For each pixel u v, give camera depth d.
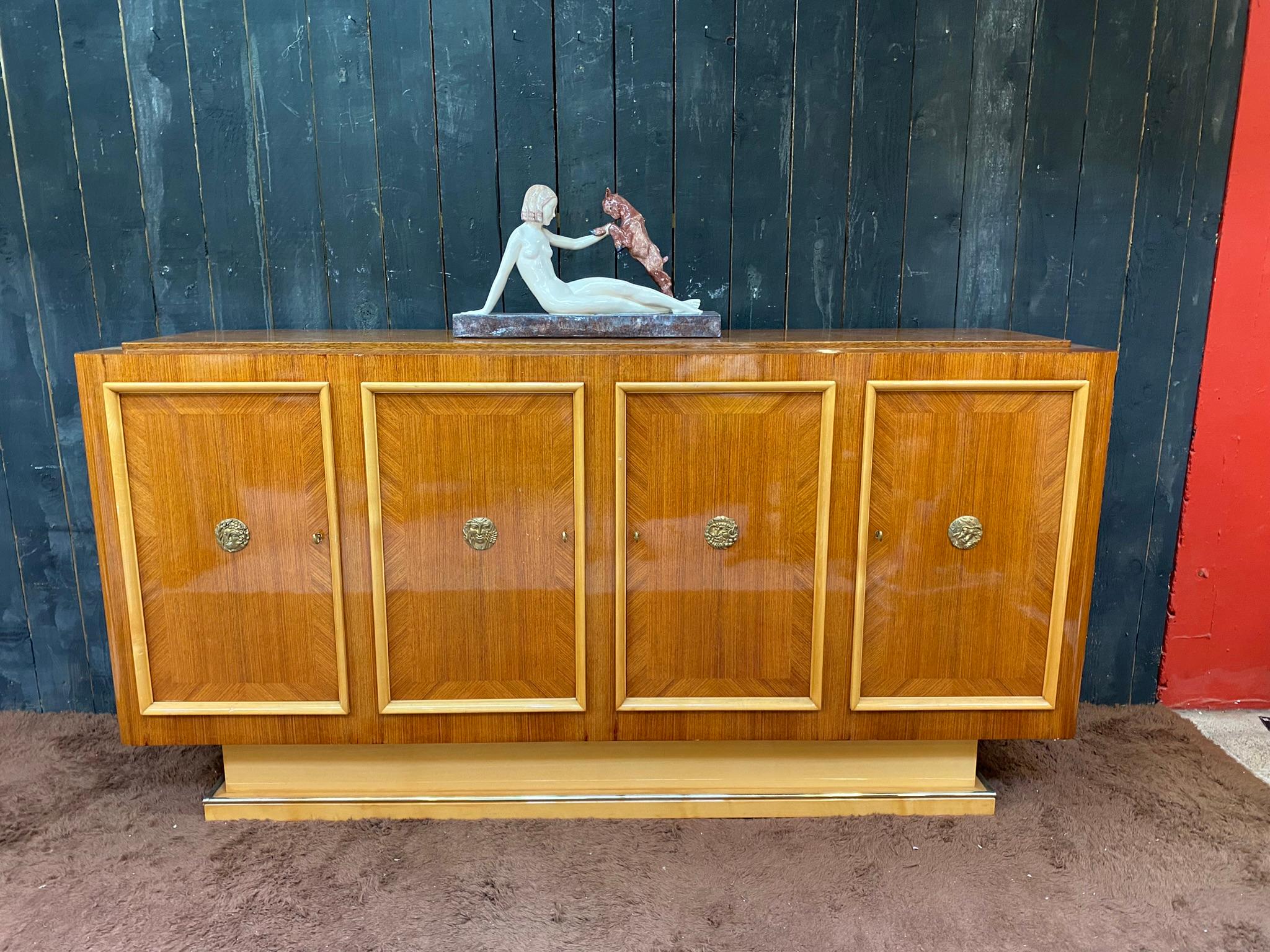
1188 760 1.86
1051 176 1.87
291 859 1.52
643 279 1.89
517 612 1.53
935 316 1.93
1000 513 1.51
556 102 1.80
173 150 1.80
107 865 1.50
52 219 1.83
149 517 1.48
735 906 1.41
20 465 1.95
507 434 1.46
